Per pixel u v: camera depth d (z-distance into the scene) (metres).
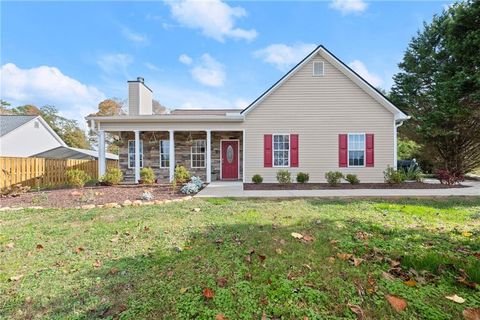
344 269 2.69
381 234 3.94
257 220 4.89
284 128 12.01
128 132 13.91
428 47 15.46
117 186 10.46
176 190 9.28
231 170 13.93
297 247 3.36
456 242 3.50
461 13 12.15
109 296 2.35
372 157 11.83
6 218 5.45
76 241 3.87
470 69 12.38
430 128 13.73
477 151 14.42
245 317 1.98
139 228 4.48
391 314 1.99
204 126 12.05
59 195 8.25
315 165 11.97
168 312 2.07
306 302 2.14
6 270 2.92
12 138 18.33
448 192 8.45
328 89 11.93
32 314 2.14
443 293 2.22
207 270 2.75
